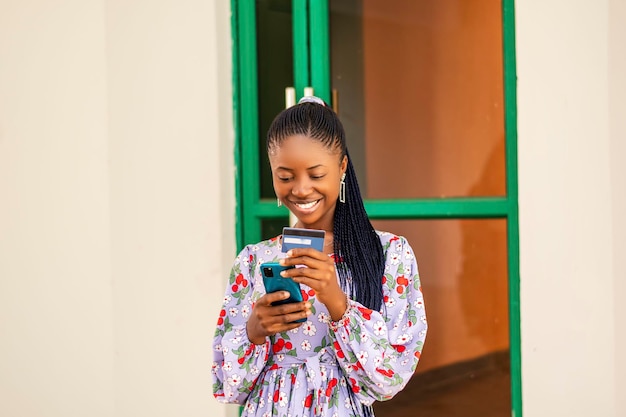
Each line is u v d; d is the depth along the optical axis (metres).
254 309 2.05
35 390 3.62
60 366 3.62
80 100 3.62
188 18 3.49
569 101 3.05
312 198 2.10
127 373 3.62
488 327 3.29
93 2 3.61
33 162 3.62
